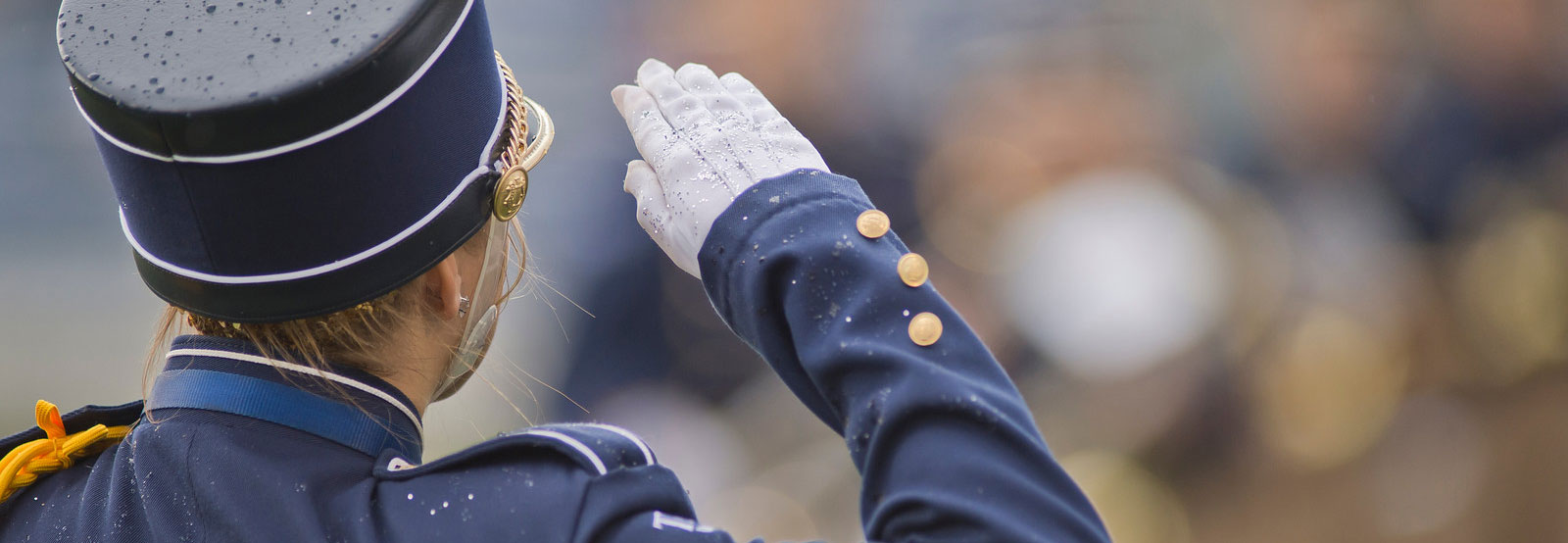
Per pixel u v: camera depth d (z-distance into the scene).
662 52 6.26
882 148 5.71
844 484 4.68
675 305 5.19
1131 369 4.32
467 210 1.79
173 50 1.65
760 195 1.93
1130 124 5.34
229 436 1.75
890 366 1.80
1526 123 6.36
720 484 4.94
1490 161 6.23
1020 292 4.65
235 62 1.63
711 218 1.94
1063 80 5.48
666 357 5.19
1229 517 4.26
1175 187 4.89
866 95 5.87
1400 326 4.50
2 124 8.00
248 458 1.73
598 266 5.38
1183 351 4.32
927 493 1.72
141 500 1.74
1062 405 4.37
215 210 1.67
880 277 1.86
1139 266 4.49
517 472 1.72
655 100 2.10
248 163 1.64
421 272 1.76
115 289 7.95
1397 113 6.26
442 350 1.91
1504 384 4.38
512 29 7.32
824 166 2.02
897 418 1.77
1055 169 5.18
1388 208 5.92
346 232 1.70
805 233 1.89
